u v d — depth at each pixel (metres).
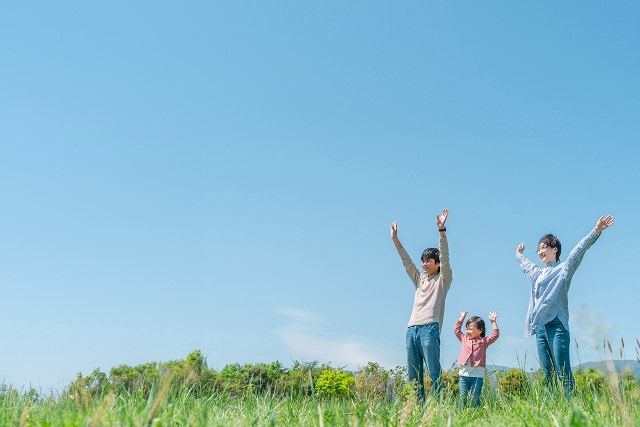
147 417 2.90
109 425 3.04
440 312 6.83
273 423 3.47
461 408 5.04
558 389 4.91
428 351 6.68
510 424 3.85
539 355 6.44
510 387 5.39
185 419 3.33
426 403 3.70
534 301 6.65
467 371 7.78
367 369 4.77
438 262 7.07
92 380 4.21
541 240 6.84
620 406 2.97
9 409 3.75
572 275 6.45
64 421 3.23
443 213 6.96
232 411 4.36
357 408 3.85
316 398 4.56
